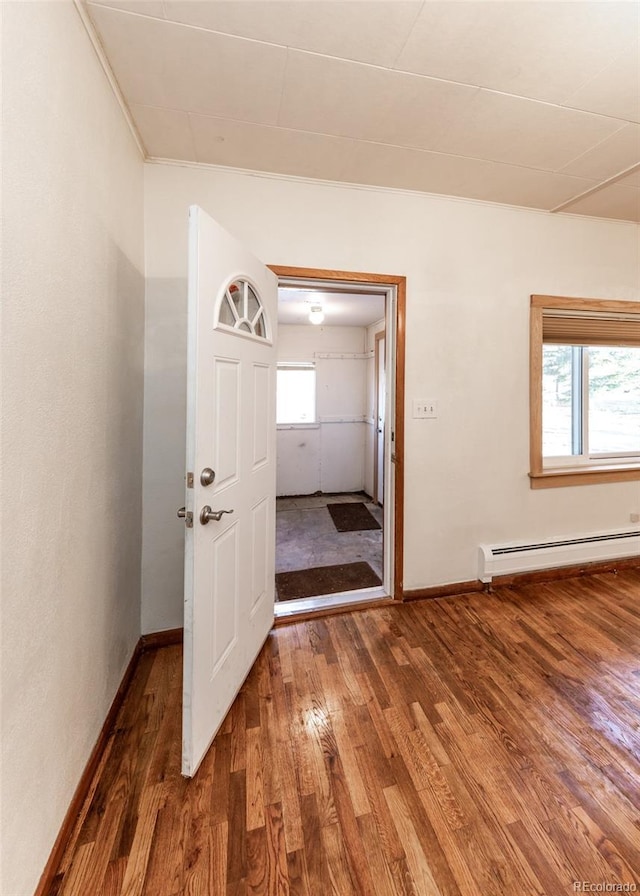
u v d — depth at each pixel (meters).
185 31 1.22
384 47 1.28
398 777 1.27
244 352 1.62
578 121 1.66
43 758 0.95
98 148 1.28
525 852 1.05
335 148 1.82
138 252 1.79
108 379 1.43
